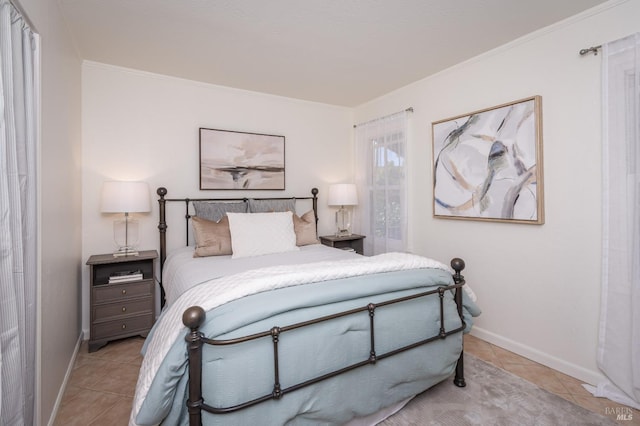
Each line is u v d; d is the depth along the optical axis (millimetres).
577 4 1825
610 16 1787
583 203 1911
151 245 2830
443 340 1706
